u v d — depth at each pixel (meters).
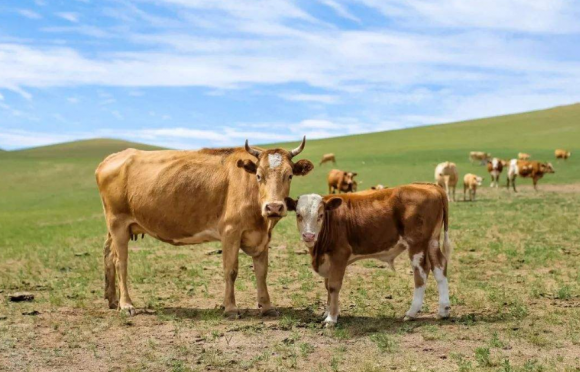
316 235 9.50
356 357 8.23
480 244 18.12
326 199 10.03
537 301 11.34
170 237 11.48
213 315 10.70
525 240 19.02
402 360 8.05
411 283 13.11
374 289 12.70
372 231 9.96
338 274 9.94
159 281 14.10
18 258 18.34
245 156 11.00
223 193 10.96
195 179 11.14
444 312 10.05
